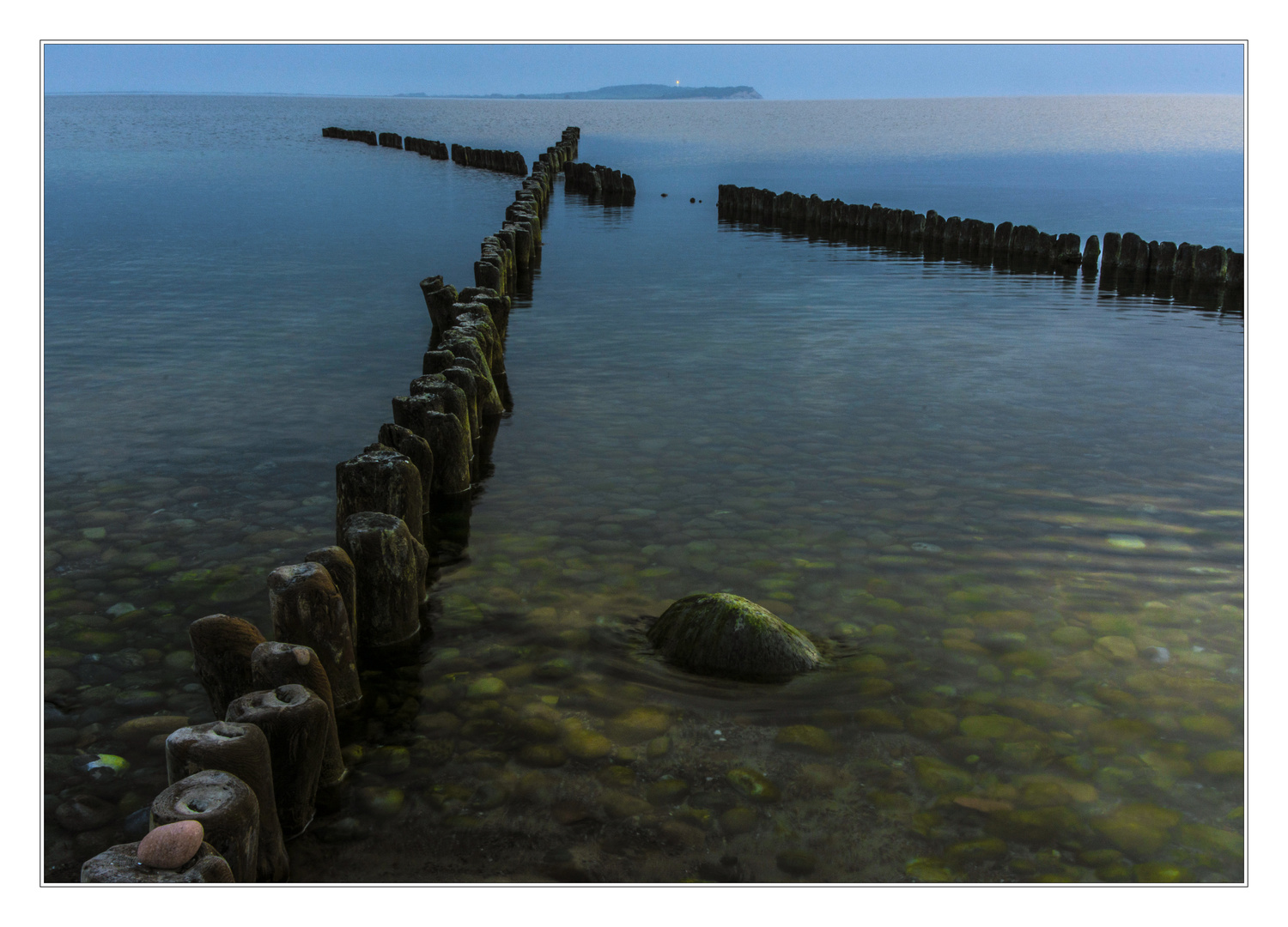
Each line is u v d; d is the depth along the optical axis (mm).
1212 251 17750
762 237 23891
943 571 6383
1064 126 82938
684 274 18625
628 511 7438
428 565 6480
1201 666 5215
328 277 17156
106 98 171750
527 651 5383
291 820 3934
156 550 6590
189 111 100312
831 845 3863
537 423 9664
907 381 11195
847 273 18953
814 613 5809
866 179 37094
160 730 4641
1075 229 24219
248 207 26781
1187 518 7281
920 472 8266
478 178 36000
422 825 3996
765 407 10180
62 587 6035
